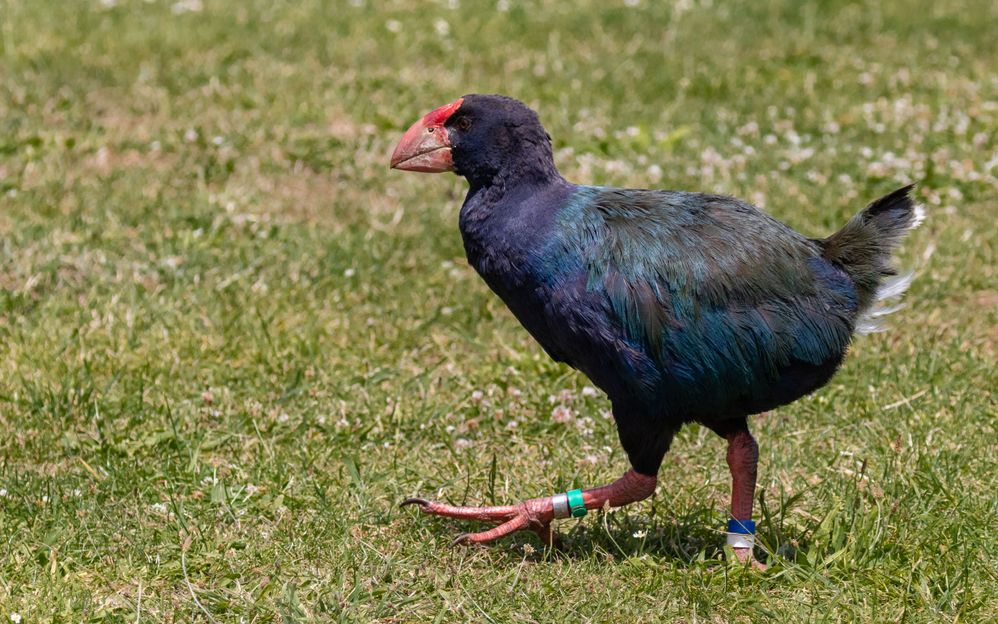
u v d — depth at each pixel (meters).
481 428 10.18
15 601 7.55
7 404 10.27
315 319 11.81
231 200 14.48
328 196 14.95
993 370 10.92
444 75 19.05
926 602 7.54
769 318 7.77
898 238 8.07
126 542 8.29
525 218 8.02
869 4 22.95
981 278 12.67
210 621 7.39
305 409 10.29
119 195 14.41
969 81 18.69
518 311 8.21
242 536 8.42
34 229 13.23
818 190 14.60
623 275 7.78
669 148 16.17
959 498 8.75
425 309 12.23
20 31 19.98
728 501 9.18
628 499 8.28
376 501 8.95
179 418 10.12
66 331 11.43
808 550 8.25
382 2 22.69
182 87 18.03
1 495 8.71
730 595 7.74
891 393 10.54
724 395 7.89
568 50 20.44
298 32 20.70
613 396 8.07
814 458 9.55
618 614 7.60
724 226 7.95
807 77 18.89
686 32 21.36
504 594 7.73
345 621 7.34
